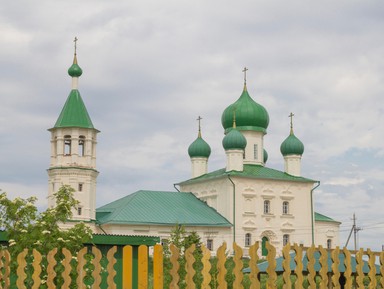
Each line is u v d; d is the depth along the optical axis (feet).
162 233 295.48
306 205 334.85
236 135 326.03
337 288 59.26
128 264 56.24
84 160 287.48
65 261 57.06
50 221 89.51
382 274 61.82
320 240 341.82
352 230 316.40
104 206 318.04
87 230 93.56
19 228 90.58
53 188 285.64
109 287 55.52
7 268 62.59
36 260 57.72
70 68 292.81
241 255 55.57
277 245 324.60
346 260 60.23
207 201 327.67
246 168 333.83
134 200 308.19
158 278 56.13
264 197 324.39
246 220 317.63
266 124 346.54
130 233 289.94
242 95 348.18
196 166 344.69
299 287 57.82
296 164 340.39
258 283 55.72
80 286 56.80
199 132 348.59
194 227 303.27
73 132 286.25
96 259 56.44
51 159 289.12
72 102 291.17
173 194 325.62
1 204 91.09
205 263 54.90
